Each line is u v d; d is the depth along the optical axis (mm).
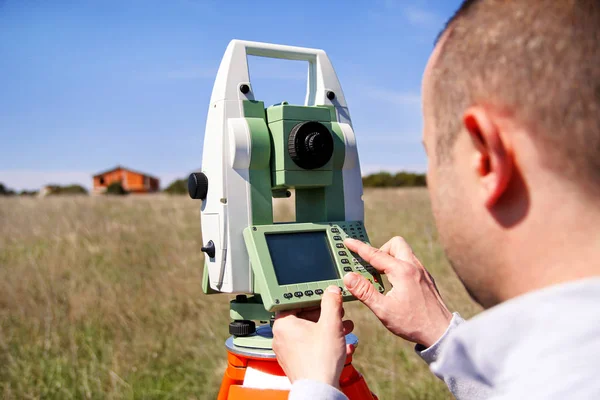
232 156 1499
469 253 736
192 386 3449
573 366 521
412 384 3199
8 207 11336
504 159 644
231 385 1500
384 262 1290
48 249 6520
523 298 593
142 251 6527
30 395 3229
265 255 1434
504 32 664
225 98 1536
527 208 644
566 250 623
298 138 1531
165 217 9562
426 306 1204
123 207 11625
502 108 646
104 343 3932
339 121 1727
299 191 1776
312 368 1006
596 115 595
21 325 4238
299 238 1534
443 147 752
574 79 604
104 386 3404
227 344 1560
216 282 1543
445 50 754
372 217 9617
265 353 1430
